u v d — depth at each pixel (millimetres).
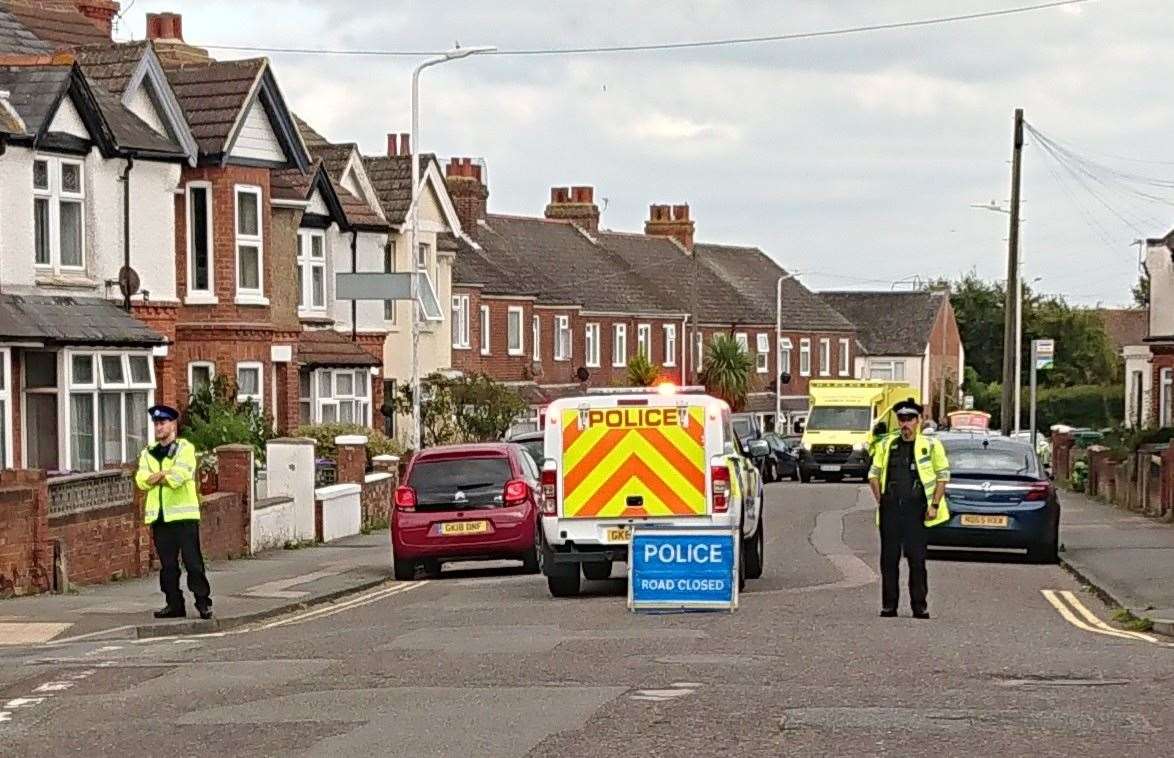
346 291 39938
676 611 21188
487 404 56875
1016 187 59250
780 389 100875
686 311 95938
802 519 43281
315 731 12562
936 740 11758
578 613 21328
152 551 27703
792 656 16297
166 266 39281
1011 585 25328
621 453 23656
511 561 33281
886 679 14656
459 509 28453
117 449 36062
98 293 36875
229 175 43219
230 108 43188
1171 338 64375
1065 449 66375
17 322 32906
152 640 19781
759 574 26625
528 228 89250
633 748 11594
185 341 43188
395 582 28422
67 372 34344
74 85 35906
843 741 11758
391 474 42969
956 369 131250
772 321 104688
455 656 16688
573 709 13141
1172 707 13047
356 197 58312
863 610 21234
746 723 12461
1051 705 13156
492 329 76375
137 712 13703
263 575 28047
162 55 50375
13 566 23500
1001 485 29094
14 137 34031
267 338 44375
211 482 34469
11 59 36000
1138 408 73375
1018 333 60375
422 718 12961
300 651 17672
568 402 23781
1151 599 22531
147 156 38375
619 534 23641
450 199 64562
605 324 87750
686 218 104625
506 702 13578
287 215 47875
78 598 23547
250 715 13336
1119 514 43312
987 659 16000
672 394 23734
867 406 71000
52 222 35500
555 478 23781
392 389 60125
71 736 12703
